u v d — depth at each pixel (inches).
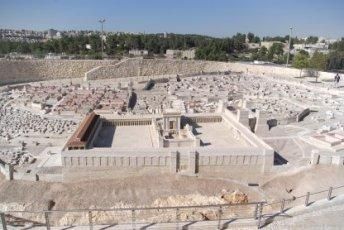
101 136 2149.4
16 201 1599.4
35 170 1957.4
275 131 2687.0
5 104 3609.7
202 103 3624.5
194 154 1758.1
